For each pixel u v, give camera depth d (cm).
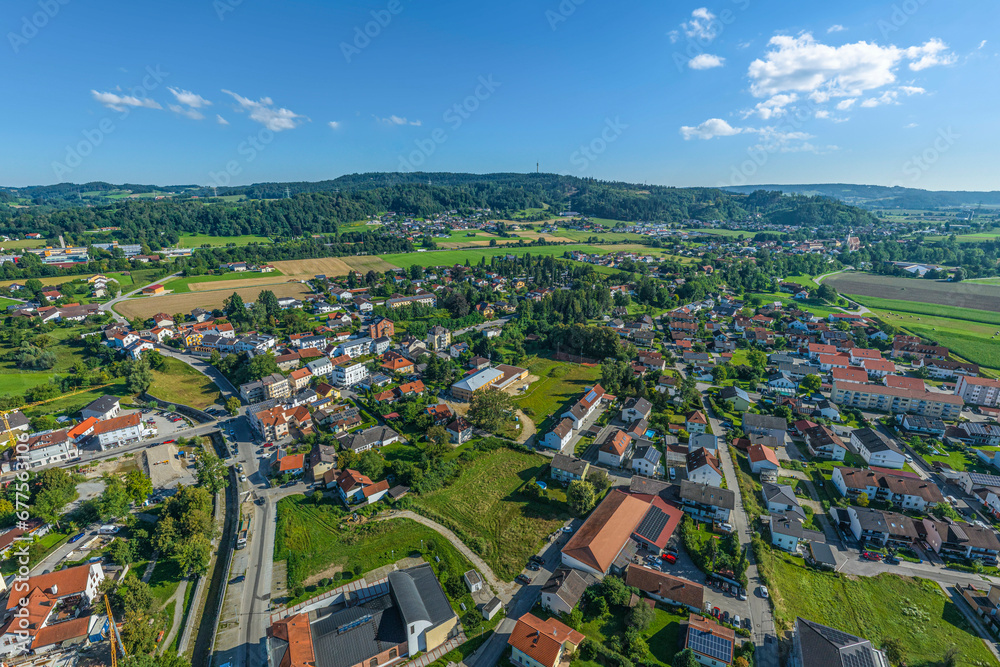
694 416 15150
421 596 8481
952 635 8256
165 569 9775
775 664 7594
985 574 9569
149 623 8312
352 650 7581
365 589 9106
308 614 8144
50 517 10544
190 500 10675
